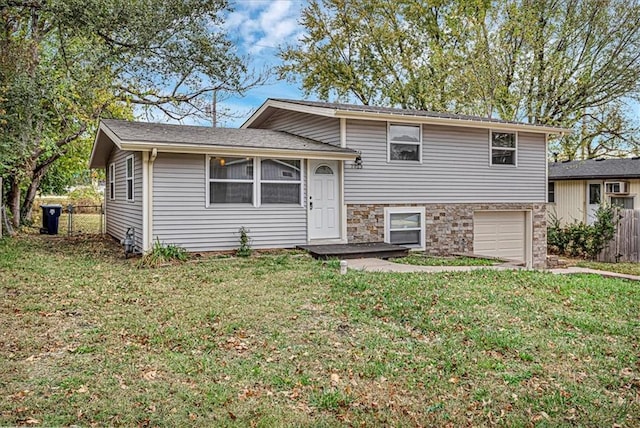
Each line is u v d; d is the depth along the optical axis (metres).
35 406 3.65
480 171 14.47
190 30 15.78
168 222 10.52
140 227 10.76
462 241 14.16
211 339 5.33
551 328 6.18
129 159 12.27
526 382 4.52
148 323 5.79
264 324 5.90
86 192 27.72
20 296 6.91
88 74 14.89
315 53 24.64
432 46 23.75
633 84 19.38
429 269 10.01
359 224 12.70
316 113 12.45
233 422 3.58
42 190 21.73
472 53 21.97
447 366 4.79
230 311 6.39
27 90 12.73
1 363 4.44
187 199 10.72
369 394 4.15
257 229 11.52
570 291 8.34
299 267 9.59
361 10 24.03
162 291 7.48
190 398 3.92
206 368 4.53
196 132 11.94
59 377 4.19
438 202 13.79
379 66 24.95
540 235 15.66
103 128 12.02
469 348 5.29
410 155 13.38
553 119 21.19
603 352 5.38
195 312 6.31
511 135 15.07
